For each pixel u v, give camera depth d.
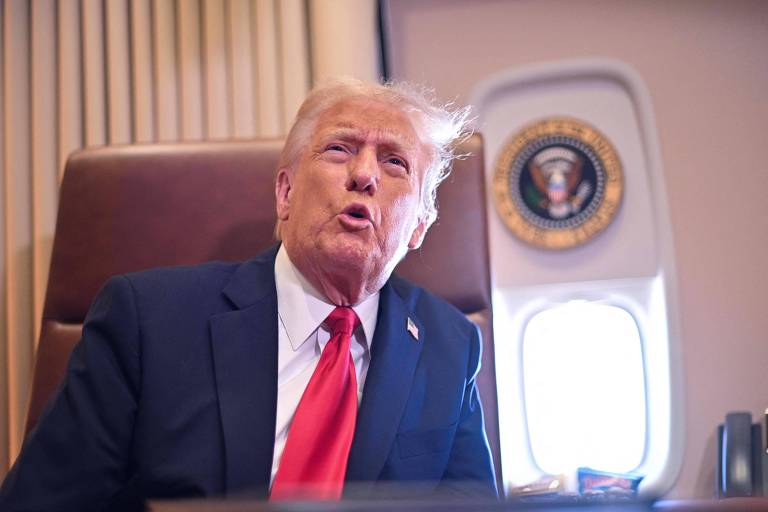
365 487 0.74
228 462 1.22
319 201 1.38
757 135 2.61
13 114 2.31
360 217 1.38
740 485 2.00
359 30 2.33
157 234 1.77
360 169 1.38
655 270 2.60
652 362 2.57
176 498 1.22
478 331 1.56
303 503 0.57
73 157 1.81
